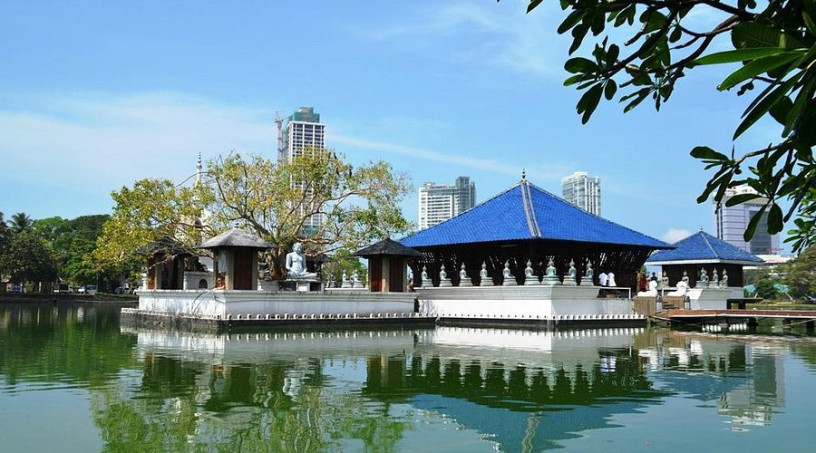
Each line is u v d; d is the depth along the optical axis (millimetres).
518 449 9781
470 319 37000
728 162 4496
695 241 51781
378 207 42938
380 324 35125
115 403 13039
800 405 12898
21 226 93125
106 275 91000
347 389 14672
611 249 43344
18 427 11039
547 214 41812
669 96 4766
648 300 37250
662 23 4469
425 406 12836
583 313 35781
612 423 11414
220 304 31562
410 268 47156
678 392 14359
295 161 40656
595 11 4246
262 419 11688
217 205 40625
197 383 15406
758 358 20625
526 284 35625
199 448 9828
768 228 4555
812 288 66312
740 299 45812
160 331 31625
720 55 3320
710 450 9695
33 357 20484
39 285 93750
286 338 27906
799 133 3861
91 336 28719
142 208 38656
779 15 3740
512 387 14977
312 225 49719
